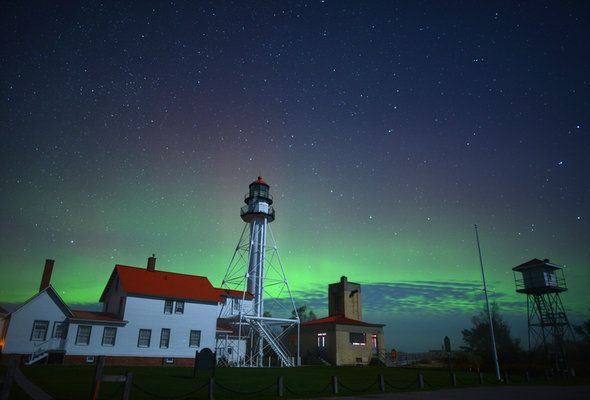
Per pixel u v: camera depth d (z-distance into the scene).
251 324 43.62
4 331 38.00
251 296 49.50
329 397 18.47
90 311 40.66
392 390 22.14
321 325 48.59
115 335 38.44
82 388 18.41
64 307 36.91
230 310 47.62
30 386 18.56
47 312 36.31
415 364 50.16
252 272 49.53
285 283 49.47
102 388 18.80
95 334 37.69
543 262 45.22
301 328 51.38
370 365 46.25
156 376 25.62
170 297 41.56
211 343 42.69
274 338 46.31
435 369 41.44
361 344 47.91
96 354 37.12
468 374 36.03
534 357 46.22
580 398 19.16
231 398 17.12
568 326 44.06
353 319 52.16
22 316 35.31
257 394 18.64
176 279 44.94
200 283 46.03
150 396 16.94
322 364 45.50
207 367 27.17
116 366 34.22
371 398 18.31
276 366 41.97
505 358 46.06
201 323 42.78
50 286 36.78
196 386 21.00
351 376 30.38
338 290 53.81
